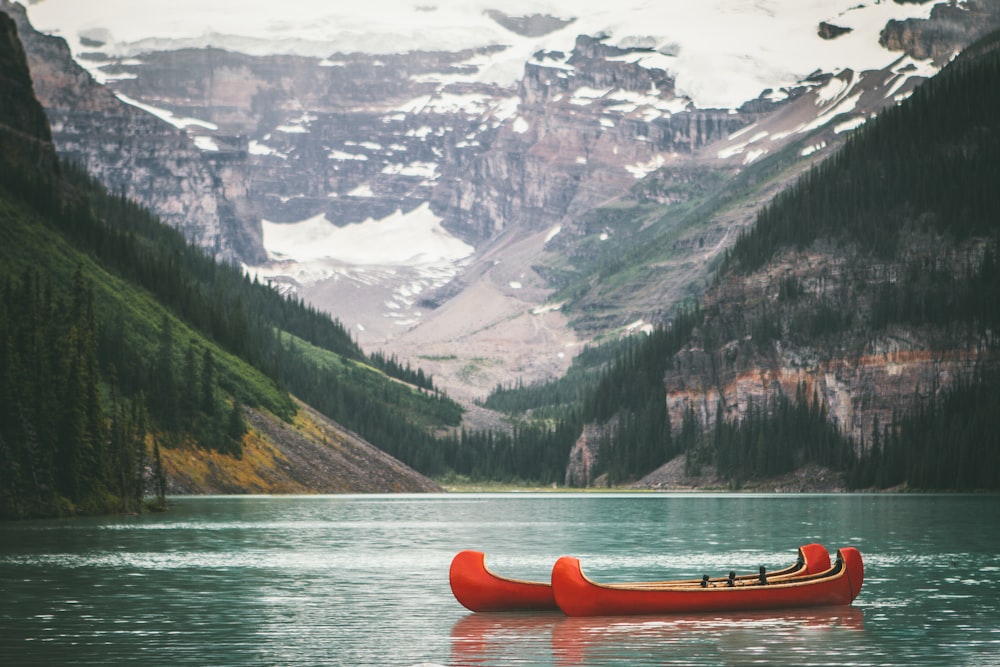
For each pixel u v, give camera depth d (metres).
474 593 76.81
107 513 169.50
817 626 72.50
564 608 74.88
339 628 72.00
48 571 99.19
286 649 65.62
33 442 160.75
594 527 160.75
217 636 69.31
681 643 67.25
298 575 98.00
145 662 62.19
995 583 93.69
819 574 80.12
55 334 175.00
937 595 86.62
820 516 188.62
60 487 165.75
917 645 67.31
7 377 159.75
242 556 113.12
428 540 134.25
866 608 79.81
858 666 62.19
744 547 126.62
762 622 73.50
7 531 139.00
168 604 81.12
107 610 78.44
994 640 68.75
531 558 114.44
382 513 192.25
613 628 71.62
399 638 68.88
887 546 127.31
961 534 144.88
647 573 101.75
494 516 190.88
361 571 101.19
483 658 63.50
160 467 185.62
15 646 66.00
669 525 165.88
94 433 171.25
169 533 137.50
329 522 164.00
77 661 62.31
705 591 75.31
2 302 181.50
